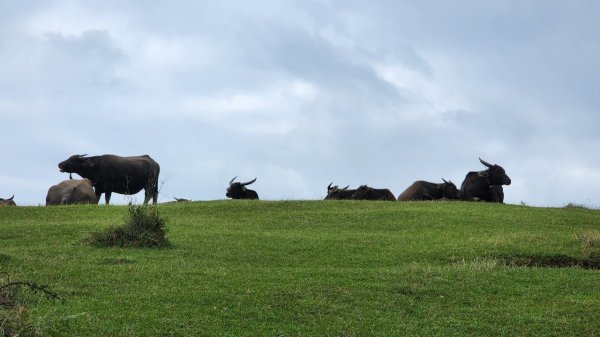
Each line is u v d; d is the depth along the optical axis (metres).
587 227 27.95
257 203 32.22
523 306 15.67
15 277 16.75
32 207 31.75
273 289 16.11
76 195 36.84
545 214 30.42
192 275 17.42
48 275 17.16
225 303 14.98
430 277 17.73
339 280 17.20
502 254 21.86
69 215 29.94
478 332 14.04
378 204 32.44
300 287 16.34
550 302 15.97
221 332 13.41
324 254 21.88
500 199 43.09
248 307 14.81
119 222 26.56
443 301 15.91
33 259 19.03
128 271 17.73
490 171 41.84
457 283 17.25
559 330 14.22
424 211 30.08
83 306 14.52
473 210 30.69
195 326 13.61
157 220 22.69
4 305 13.19
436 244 23.39
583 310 15.30
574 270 19.48
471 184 42.16
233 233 24.84
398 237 24.58
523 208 32.25
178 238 23.73
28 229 25.05
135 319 13.78
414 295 16.25
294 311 14.74
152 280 16.86
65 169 41.88
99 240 22.14
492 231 26.09
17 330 11.79
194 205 31.95
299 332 13.57
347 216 29.11
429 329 14.07
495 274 18.36
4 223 27.41
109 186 42.72
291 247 22.61
